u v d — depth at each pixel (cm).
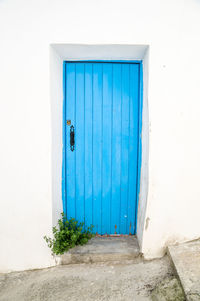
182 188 204
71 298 171
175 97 192
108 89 225
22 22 180
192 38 185
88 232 234
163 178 201
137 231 240
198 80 191
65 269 206
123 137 232
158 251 211
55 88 201
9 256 210
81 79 224
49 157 197
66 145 232
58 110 212
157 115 193
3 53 183
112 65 223
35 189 201
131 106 228
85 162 235
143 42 183
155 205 204
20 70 186
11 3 177
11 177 199
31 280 197
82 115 228
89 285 184
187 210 207
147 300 163
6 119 192
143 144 219
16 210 203
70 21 181
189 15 182
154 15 181
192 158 200
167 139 196
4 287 190
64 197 234
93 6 179
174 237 210
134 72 223
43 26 181
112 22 181
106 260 214
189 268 175
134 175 237
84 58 215
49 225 205
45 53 184
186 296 150
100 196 240
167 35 184
